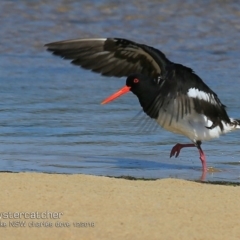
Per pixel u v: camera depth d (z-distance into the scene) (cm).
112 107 1991
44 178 1260
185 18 2862
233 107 1955
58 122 1830
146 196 1173
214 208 1123
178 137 1753
